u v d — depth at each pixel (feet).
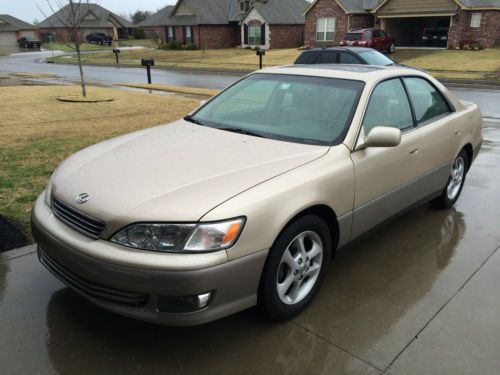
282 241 9.08
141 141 11.68
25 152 21.72
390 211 12.49
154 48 172.24
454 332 9.59
